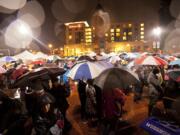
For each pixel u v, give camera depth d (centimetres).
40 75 546
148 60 901
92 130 750
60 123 491
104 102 580
